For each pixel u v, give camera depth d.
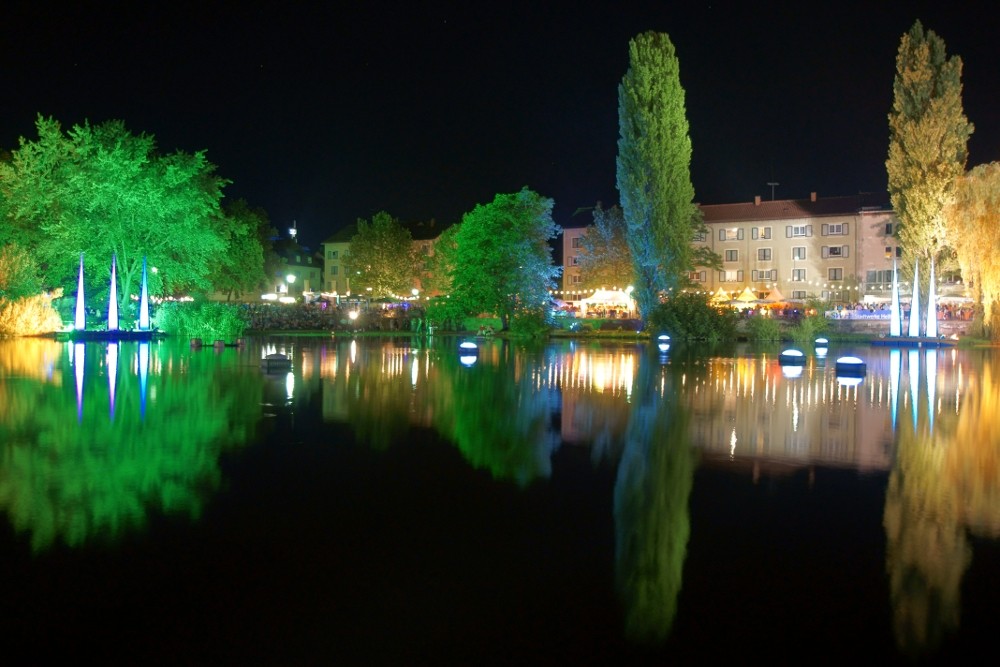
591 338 49.09
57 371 20.23
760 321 44.28
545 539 6.49
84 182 40.94
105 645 4.53
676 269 48.97
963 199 39.81
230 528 6.62
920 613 5.07
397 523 6.86
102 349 30.08
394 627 4.80
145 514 6.99
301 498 7.63
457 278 53.28
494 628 4.82
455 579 5.57
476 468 9.12
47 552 5.96
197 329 35.75
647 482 8.55
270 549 6.12
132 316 43.12
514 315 52.03
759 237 81.31
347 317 60.22
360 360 26.72
